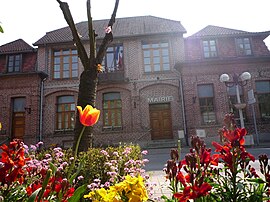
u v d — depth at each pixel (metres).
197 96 16.59
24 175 2.31
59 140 17.02
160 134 17.05
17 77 17.75
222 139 2.05
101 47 5.96
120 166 3.65
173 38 18.23
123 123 17.03
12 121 17.41
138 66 17.89
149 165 8.81
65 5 5.68
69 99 17.92
